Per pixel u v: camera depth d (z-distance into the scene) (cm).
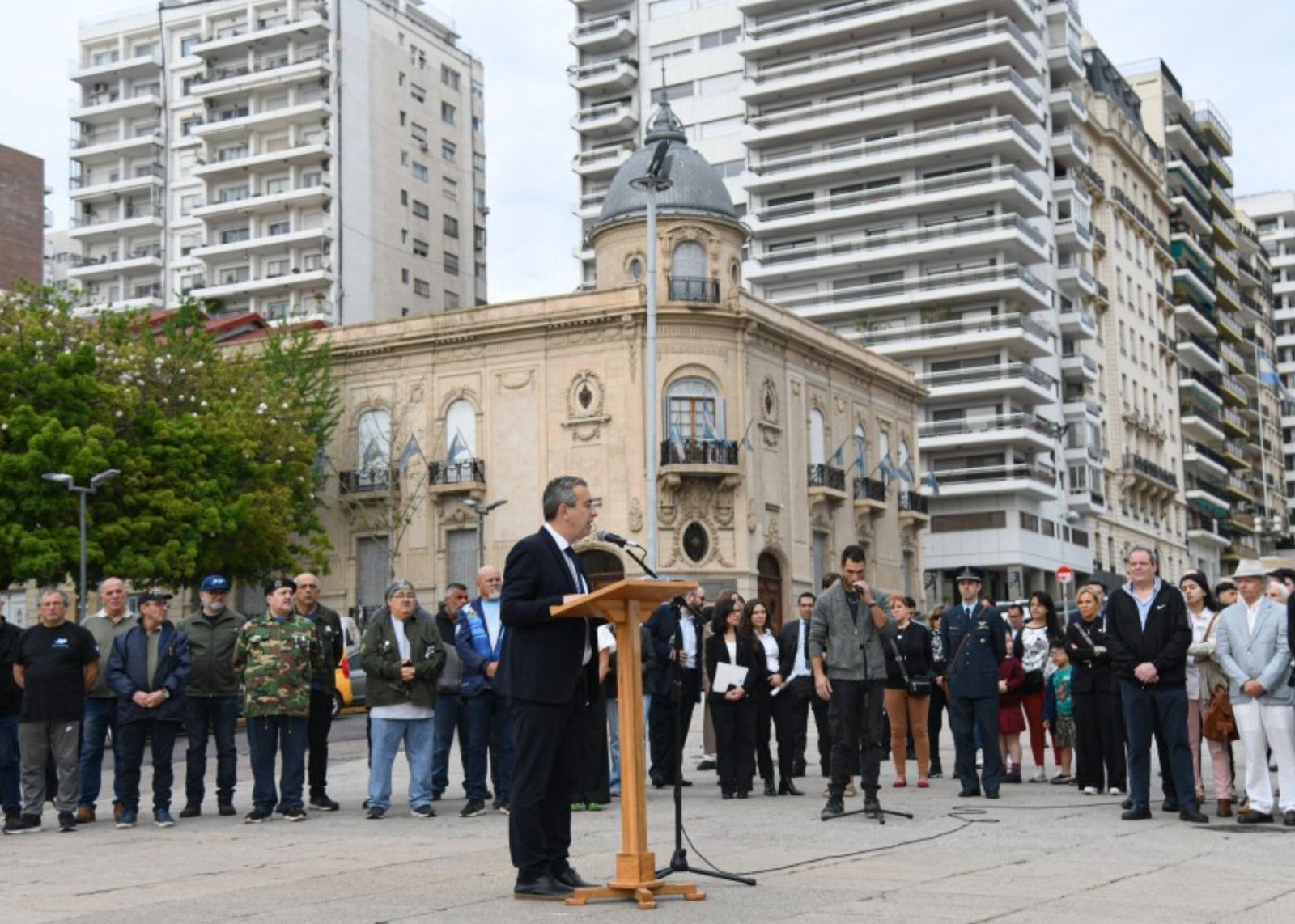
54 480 3831
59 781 1431
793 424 5159
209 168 8612
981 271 6781
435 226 9081
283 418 4725
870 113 6988
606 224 5016
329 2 8512
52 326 4306
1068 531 7394
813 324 5353
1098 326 8044
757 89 7269
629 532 4675
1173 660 1284
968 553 6788
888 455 5775
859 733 1332
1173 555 9038
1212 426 9850
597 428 4775
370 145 8625
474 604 1511
